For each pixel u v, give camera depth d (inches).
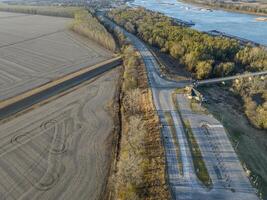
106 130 3425.2
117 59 5546.3
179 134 3090.6
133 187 2436.0
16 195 2541.8
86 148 3112.7
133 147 2918.3
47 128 3454.7
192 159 2751.0
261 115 3518.7
